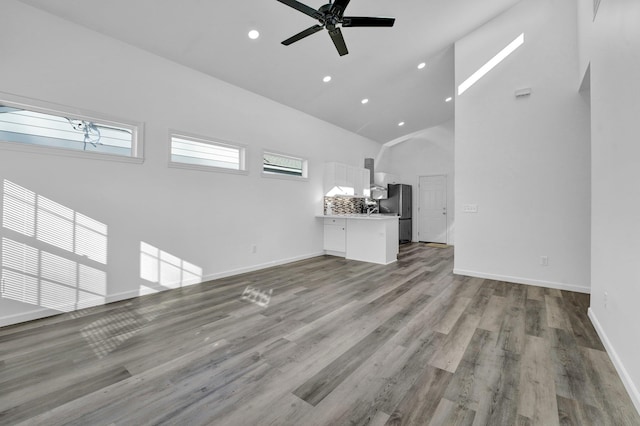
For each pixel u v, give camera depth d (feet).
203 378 5.85
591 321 8.49
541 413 4.82
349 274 14.62
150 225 11.29
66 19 9.18
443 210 27.02
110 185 10.23
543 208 12.28
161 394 5.35
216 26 10.57
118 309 9.66
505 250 13.16
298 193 18.20
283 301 10.53
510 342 7.34
